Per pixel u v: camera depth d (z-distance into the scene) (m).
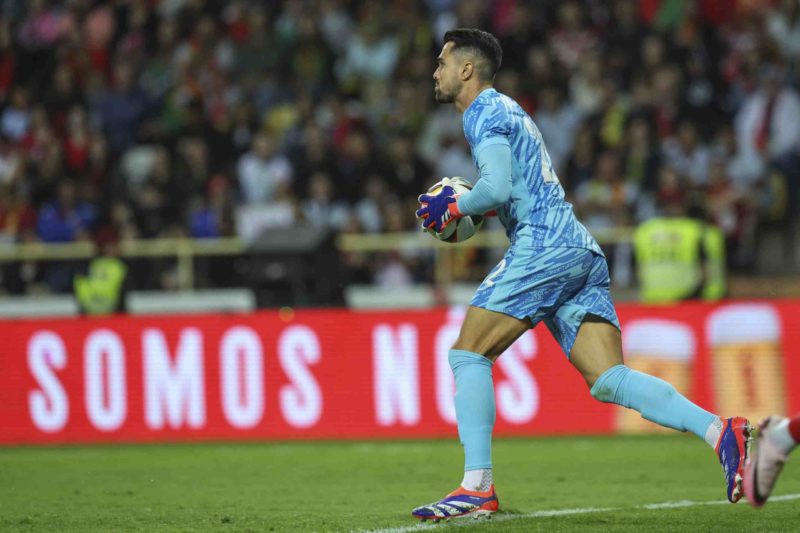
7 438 38.56
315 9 63.19
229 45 62.84
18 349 38.72
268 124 58.78
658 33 55.53
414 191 53.69
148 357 38.19
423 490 25.75
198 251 47.66
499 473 28.67
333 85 60.28
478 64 20.02
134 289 48.06
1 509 23.52
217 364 37.97
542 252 19.27
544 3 59.66
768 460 16.78
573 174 51.34
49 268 49.62
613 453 32.50
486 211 19.44
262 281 42.56
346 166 54.00
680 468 29.17
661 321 36.91
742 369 36.44
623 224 47.75
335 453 33.88
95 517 22.11
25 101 62.69
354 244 47.12
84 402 38.38
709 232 42.47
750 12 56.00
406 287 48.47
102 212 55.34
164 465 31.77
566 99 55.53
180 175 54.66
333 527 20.09
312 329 37.78
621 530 18.95
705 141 53.06
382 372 37.47
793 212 51.00
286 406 37.75
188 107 59.16
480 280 47.47
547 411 36.91
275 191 53.69
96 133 59.94
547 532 18.78
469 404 19.81
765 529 18.94
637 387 19.12
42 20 67.44
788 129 51.50
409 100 57.56
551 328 20.22
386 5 61.25
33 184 57.38
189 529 20.34
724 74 54.69
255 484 27.38
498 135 19.19
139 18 65.75
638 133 51.00
